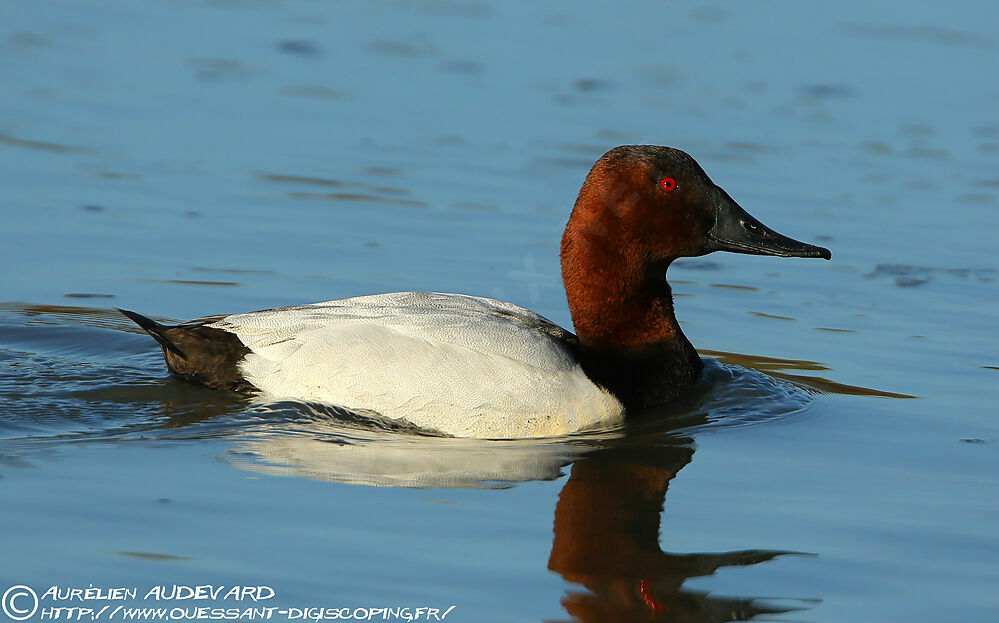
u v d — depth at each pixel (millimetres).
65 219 15016
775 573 8070
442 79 20188
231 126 18047
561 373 10523
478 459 9805
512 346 10453
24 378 11023
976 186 17156
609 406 10688
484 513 8773
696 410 11062
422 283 13922
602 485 9391
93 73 19609
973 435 10594
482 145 17812
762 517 8906
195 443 9766
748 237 11203
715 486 9469
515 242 15062
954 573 8109
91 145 17141
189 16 22641
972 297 14031
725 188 16625
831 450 10258
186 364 10789
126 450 9586
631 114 18969
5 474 9039
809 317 13617
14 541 8055
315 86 19688
